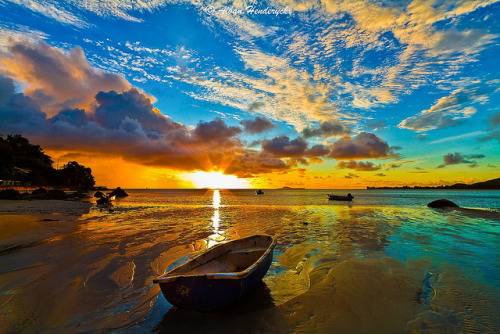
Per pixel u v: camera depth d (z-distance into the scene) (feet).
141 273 25.14
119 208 109.70
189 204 148.05
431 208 104.47
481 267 25.91
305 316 16.90
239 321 16.47
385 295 19.66
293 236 43.75
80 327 15.79
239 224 58.90
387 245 36.17
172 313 17.56
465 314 16.62
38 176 284.41
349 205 132.36
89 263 28.14
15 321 16.30
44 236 42.55
